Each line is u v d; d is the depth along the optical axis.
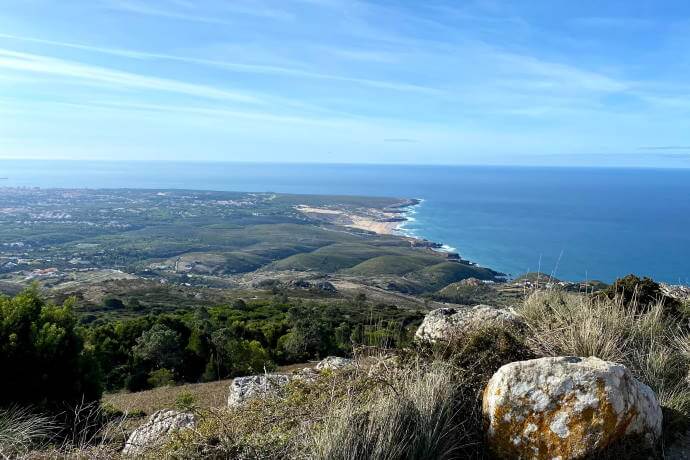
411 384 3.90
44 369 9.58
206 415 4.67
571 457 3.14
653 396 3.61
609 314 5.38
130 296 73.69
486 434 3.50
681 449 3.57
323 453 3.14
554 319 5.49
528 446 3.27
